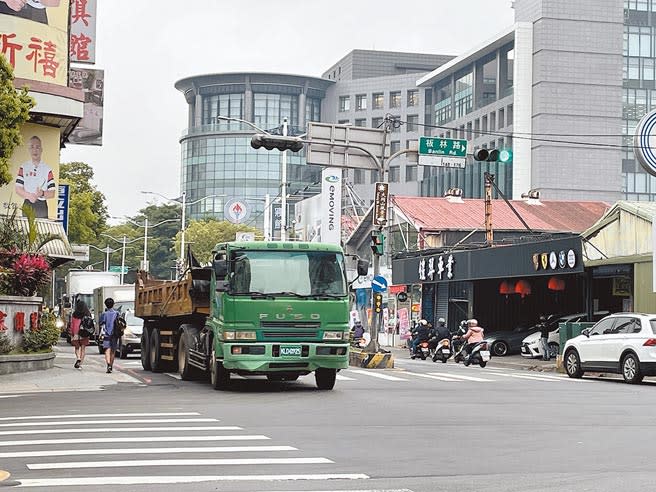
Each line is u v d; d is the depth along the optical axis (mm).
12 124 25578
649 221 32562
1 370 23484
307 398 18422
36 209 33062
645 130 32906
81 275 52188
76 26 38906
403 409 16188
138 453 10750
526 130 99625
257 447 11297
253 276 19516
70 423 13852
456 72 115438
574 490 8562
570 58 99062
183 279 22953
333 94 150500
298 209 79750
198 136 149625
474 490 8562
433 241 58812
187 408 16234
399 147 143000
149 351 27531
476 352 35938
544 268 38438
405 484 8867
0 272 25391
